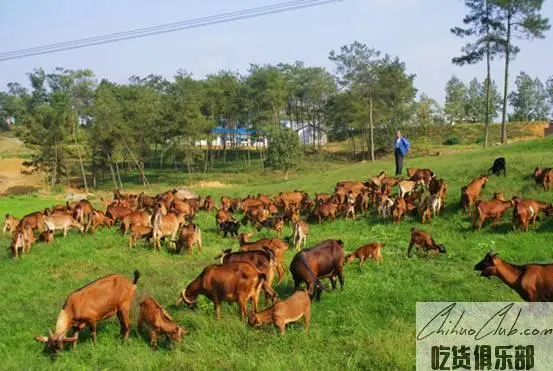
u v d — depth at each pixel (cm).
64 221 2080
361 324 967
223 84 7694
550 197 1884
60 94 6159
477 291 1136
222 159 8450
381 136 7325
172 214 1866
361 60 6425
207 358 857
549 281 934
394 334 897
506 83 4884
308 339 916
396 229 1841
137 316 1057
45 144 6175
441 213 1953
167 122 6038
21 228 1891
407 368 788
